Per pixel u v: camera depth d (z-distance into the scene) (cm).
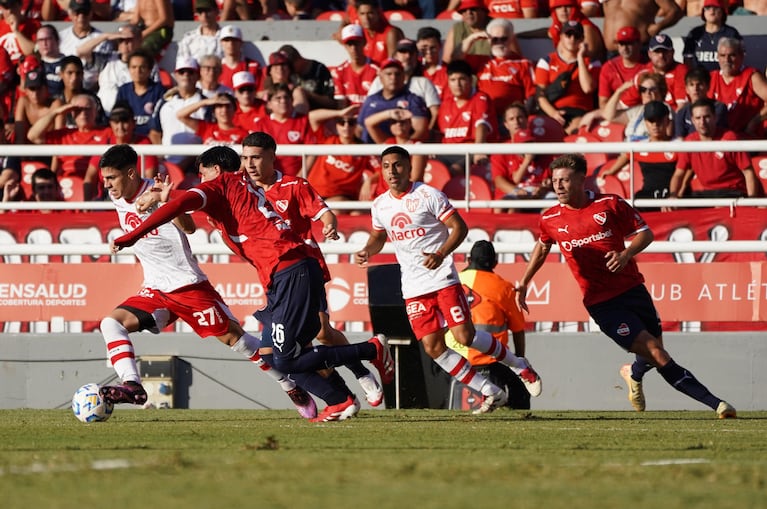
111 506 1211
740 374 3422
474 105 4247
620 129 4156
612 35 4631
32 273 3572
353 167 3925
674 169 3800
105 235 3609
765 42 4678
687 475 1524
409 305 2888
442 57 4662
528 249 3431
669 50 4303
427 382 3447
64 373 3597
